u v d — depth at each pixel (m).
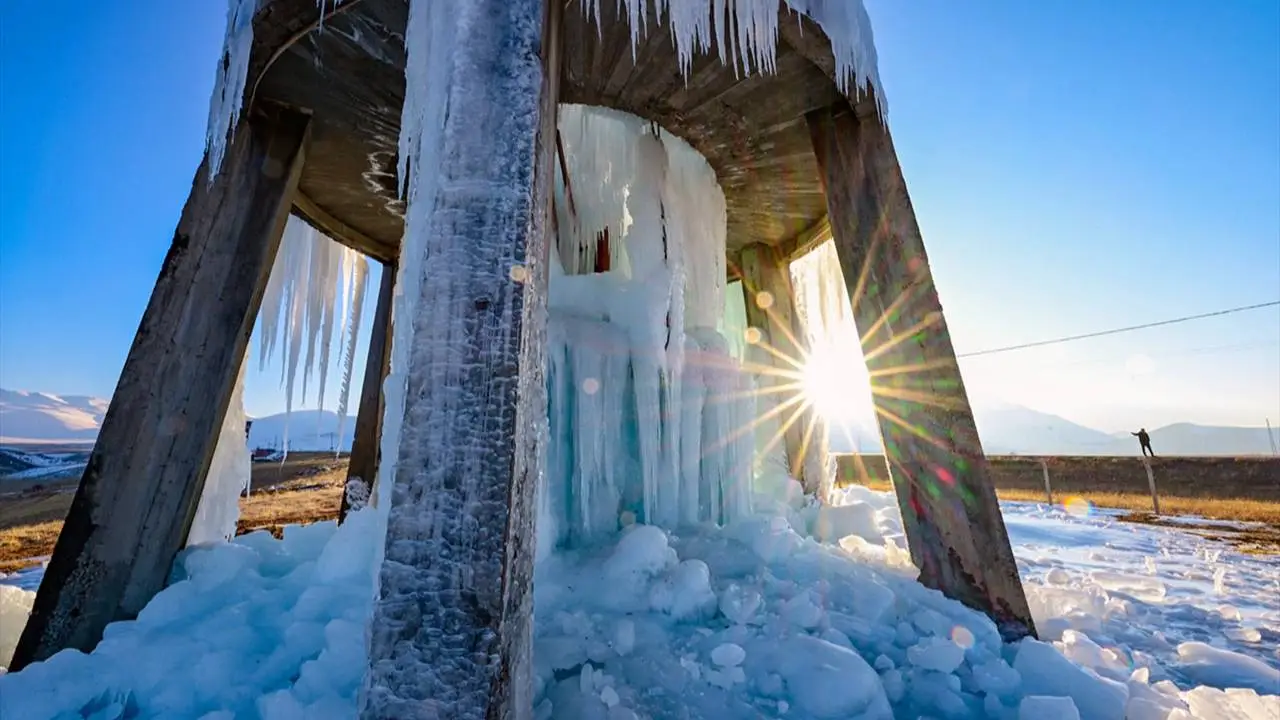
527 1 2.39
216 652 2.62
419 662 1.69
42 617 3.00
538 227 2.26
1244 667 3.05
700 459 5.04
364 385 6.90
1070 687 2.64
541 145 2.33
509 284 2.04
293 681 2.52
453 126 2.17
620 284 4.88
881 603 3.29
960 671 2.80
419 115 2.62
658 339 4.66
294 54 3.63
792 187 5.89
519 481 1.96
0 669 3.29
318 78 3.88
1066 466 18.34
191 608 3.21
